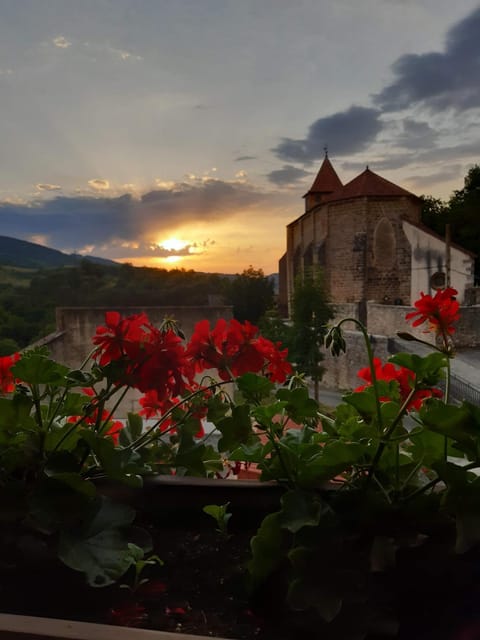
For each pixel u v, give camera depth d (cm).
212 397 131
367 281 3294
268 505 103
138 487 104
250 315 5831
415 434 88
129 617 81
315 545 81
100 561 81
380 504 84
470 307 2284
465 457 92
